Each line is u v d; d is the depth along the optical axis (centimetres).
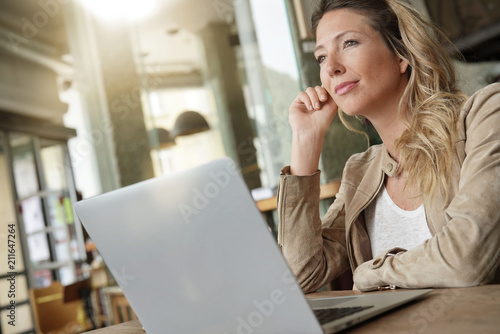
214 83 775
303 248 108
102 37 512
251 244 57
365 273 87
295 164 114
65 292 391
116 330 86
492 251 75
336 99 108
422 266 78
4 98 591
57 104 684
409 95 105
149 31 739
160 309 65
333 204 125
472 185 81
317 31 110
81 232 637
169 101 802
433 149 97
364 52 103
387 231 108
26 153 641
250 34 401
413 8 105
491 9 479
